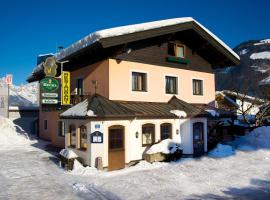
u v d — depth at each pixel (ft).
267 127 71.67
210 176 42.91
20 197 33.19
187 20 64.49
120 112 50.01
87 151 48.26
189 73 71.41
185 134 60.18
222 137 76.74
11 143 82.99
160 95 64.39
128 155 51.60
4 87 113.39
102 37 50.14
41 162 54.54
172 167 48.91
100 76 58.65
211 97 76.79
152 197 33.19
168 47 67.82
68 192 35.19
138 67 60.64
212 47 71.87
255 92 123.03
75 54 59.62
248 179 41.24
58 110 74.28
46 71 62.90
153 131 57.06
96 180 40.75
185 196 33.58
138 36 55.67
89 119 47.70
